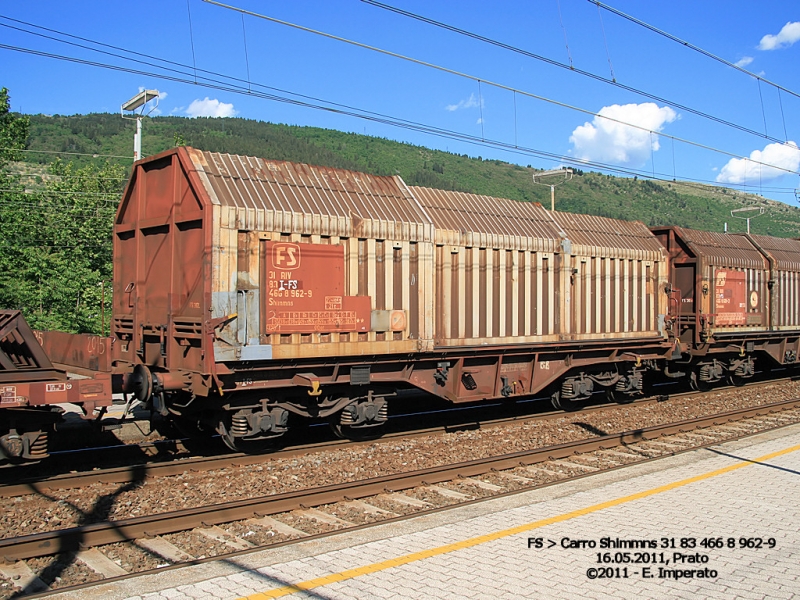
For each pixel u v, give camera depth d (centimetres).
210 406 1008
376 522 720
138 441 1149
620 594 548
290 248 978
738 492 860
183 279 970
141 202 1098
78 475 877
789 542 679
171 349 984
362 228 1062
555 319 1401
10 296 2400
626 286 1575
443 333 1191
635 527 718
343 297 1036
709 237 1952
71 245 2803
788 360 2158
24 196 2833
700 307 1795
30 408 866
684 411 1563
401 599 528
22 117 3347
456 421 1415
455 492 876
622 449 1137
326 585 553
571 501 816
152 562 614
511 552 637
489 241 1264
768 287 2073
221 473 946
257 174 1011
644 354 1648
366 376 1091
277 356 966
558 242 1403
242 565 598
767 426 1365
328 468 985
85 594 533
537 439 1227
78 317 2473
